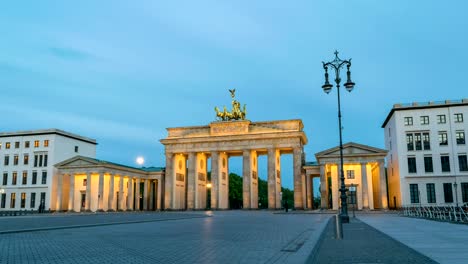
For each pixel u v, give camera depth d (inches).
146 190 5167.3
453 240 921.5
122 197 4741.6
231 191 6550.2
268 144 4480.8
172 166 4820.4
